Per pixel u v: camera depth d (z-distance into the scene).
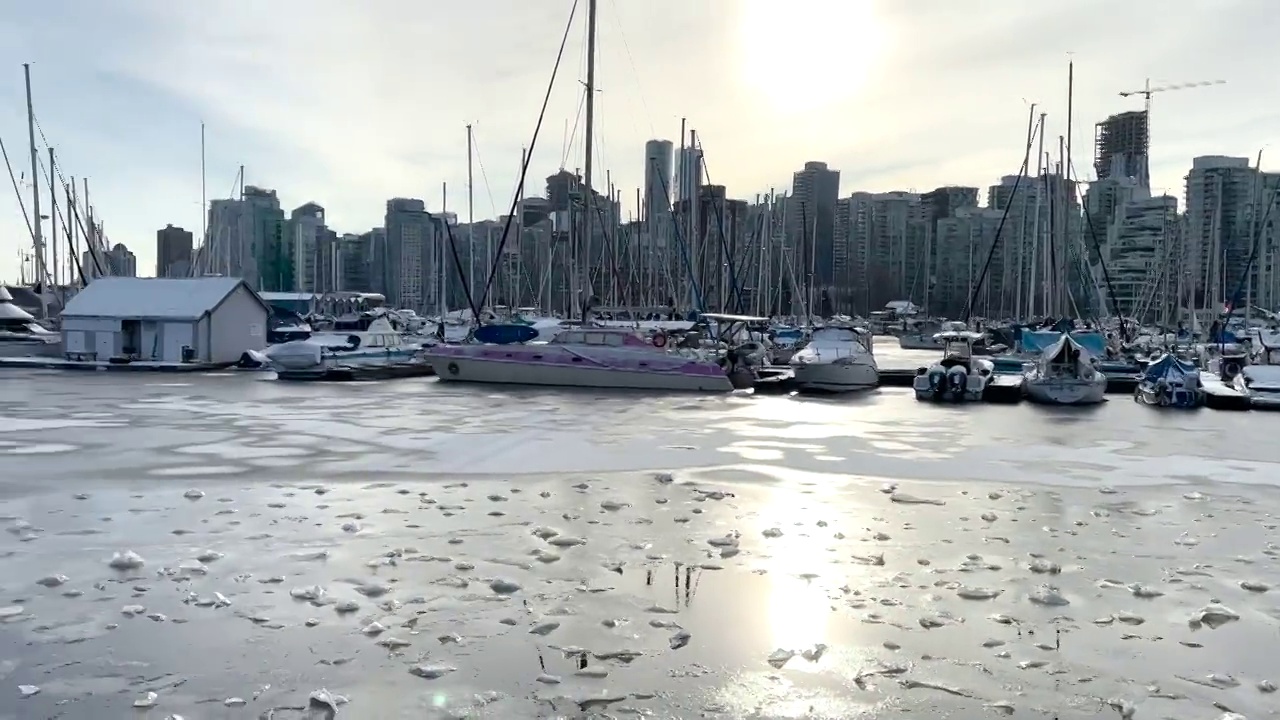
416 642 6.30
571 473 12.42
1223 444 16.09
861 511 10.25
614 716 5.26
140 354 33.78
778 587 7.50
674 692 5.57
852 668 5.94
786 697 5.52
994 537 9.16
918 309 97.94
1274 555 8.64
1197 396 23.08
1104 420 20.05
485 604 7.04
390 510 10.05
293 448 14.45
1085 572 8.02
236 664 5.91
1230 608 7.11
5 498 10.48
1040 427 18.50
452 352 28.69
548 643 6.30
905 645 6.32
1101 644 6.38
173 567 7.86
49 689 5.54
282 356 29.20
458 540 8.80
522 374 27.81
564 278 52.25
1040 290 59.50
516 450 14.40
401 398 23.39
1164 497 11.26
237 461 13.20
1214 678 5.83
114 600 7.05
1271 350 31.92
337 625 6.59
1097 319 48.03
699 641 6.35
